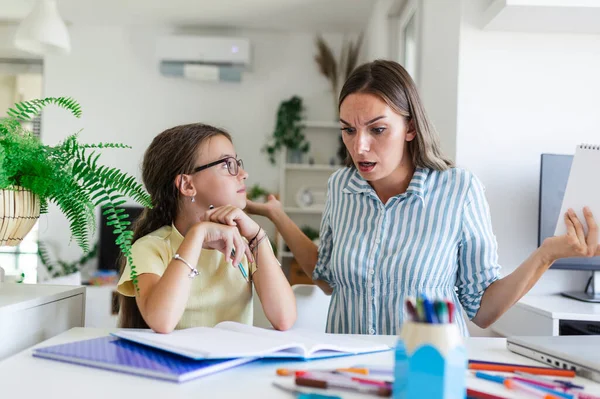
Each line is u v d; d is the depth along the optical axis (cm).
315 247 153
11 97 511
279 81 518
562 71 231
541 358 82
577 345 83
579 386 68
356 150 118
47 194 103
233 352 74
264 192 509
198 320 116
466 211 128
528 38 231
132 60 514
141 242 115
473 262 129
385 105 117
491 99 231
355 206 135
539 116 231
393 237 129
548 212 225
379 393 63
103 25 511
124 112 514
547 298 225
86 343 83
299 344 80
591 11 201
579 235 110
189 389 65
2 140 98
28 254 487
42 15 352
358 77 119
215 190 120
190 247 100
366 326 129
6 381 67
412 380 52
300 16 475
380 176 121
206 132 123
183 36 485
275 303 111
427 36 279
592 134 231
